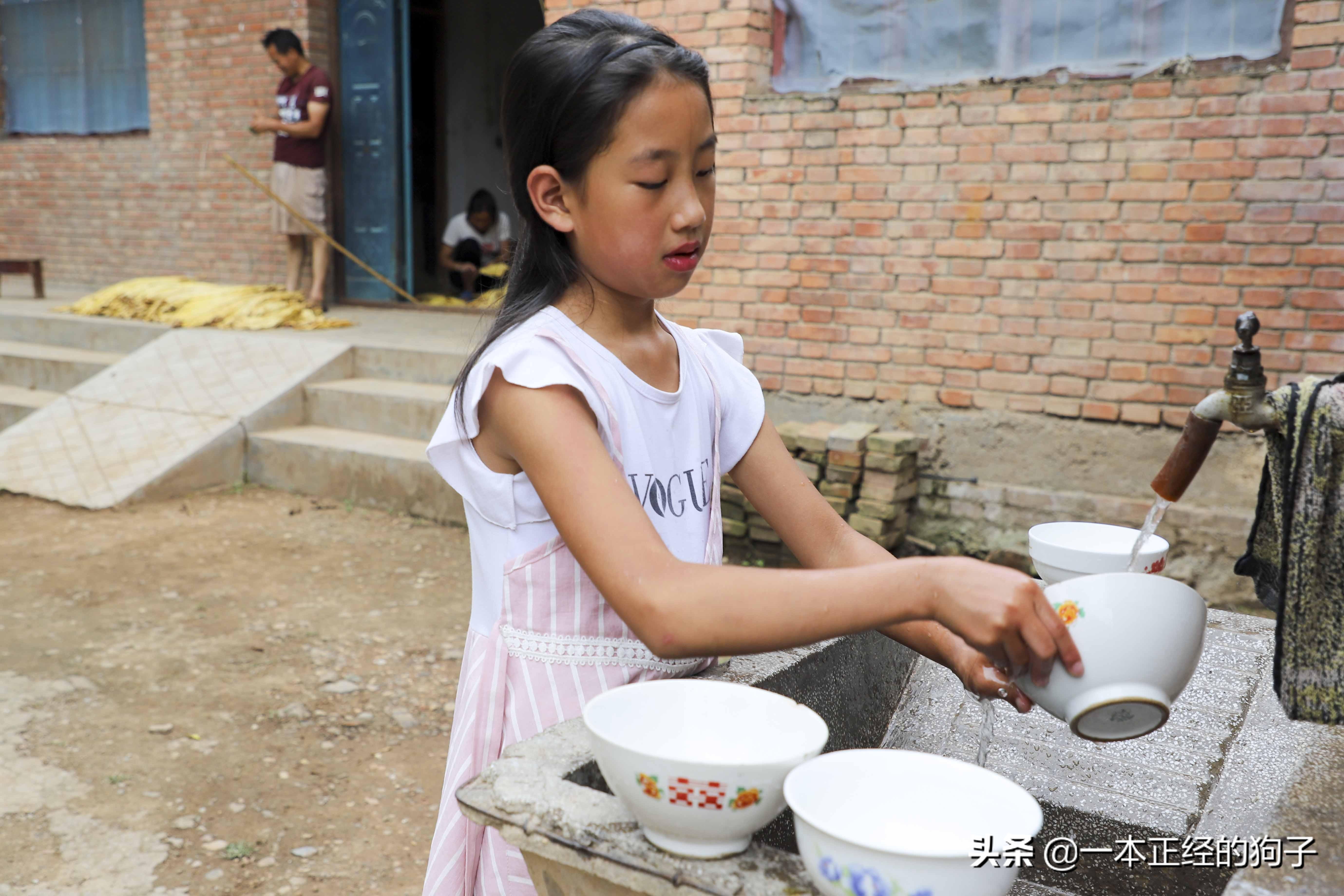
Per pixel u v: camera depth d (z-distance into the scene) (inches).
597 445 46.9
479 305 309.6
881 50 196.5
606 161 47.5
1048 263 184.5
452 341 277.4
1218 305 173.0
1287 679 41.3
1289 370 169.5
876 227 197.3
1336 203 163.0
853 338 202.5
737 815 37.1
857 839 33.2
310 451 240.2
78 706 142.4
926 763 39.2
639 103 46.7
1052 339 186.1
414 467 226.5
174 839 113.7
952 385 195.3
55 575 191.5
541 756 46.0
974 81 188.2
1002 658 40.2
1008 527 192.2
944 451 197.3
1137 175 175.6
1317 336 166.9
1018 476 191.9
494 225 353.4
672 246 48.3
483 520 53.8
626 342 53.6
